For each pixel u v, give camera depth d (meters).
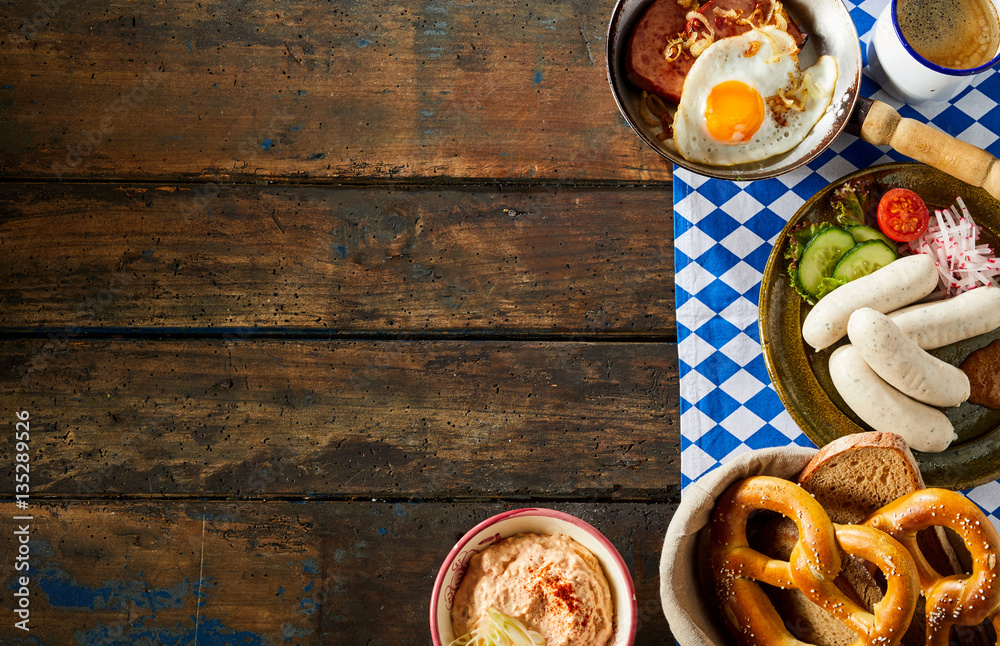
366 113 1.11
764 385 1.07
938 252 1.05
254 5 1.12
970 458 1.03
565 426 1.08
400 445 1.08
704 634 0.96
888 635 0.92
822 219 1.06
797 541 0.97
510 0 1.12
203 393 1.09
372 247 1.10
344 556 1.07
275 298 1.10
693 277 1.08
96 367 1.09
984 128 1.08
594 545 0.99
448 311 1.10
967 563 0.99
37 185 1.11
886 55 1.05
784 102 1.04
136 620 1.07
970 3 1.05
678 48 1.04
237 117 1.11
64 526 1.08
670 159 1.03
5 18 1.11
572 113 1.11
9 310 1.09
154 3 1.12
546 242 1.10
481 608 0.98
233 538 1.08
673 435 1.08
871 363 1.01
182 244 1.10
